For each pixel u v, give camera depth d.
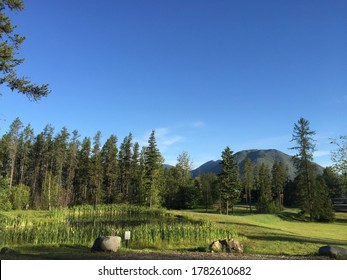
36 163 93.00
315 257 14.53
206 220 33.72
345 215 63.66
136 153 98.81
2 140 79.38
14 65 16.72
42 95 17.12
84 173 88.12
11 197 63.31
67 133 92.88
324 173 89.06
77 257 13.02
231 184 66.75
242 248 16.92
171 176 96.06
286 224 43.94
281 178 91.19
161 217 44.72
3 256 12.72
